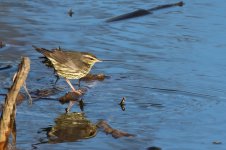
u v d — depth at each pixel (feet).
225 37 64.34
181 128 43.62
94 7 73.77
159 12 72.90
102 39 63.10
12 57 56.95
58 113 45.65
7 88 49.60
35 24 66.33
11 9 70.64
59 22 67.67
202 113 46.52
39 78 52.75
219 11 72.90
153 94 50.06
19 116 44.55
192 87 51.55
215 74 54.54
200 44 62.23
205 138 42.06
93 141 40.78
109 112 46.29
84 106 47.29
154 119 45.21
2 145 38.17
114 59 57.82
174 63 57.06
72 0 76.13
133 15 70.90
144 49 60.64
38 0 75.10
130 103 48.14
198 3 76.13
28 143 40.11
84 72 52.01
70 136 41.50
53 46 60.18
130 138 41.45
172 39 63.72
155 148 39.88
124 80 53.01
